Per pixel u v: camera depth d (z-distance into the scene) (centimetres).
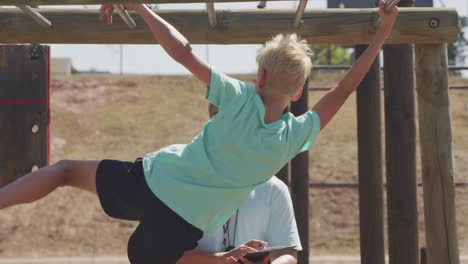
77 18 659
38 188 381
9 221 2533
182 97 3609
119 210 390
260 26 659
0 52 709
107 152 3097
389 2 417
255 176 377
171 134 3256
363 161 835
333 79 3525
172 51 374
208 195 373
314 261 2242
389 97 779
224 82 373
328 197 2691
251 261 414
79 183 395
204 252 422
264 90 384
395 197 771
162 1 409
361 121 836
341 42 670
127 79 3728
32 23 656
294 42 387
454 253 686
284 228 456
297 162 878
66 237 2489
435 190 691
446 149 691
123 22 659
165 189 377
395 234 770
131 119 3369
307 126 392
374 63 832
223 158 373
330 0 803
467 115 3123
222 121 373
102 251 2416
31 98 709
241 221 445
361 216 837
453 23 670
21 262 2266
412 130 775
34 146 706
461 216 2428
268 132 375
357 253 2383
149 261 386
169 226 377
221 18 659
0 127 707
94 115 3391
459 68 1256
